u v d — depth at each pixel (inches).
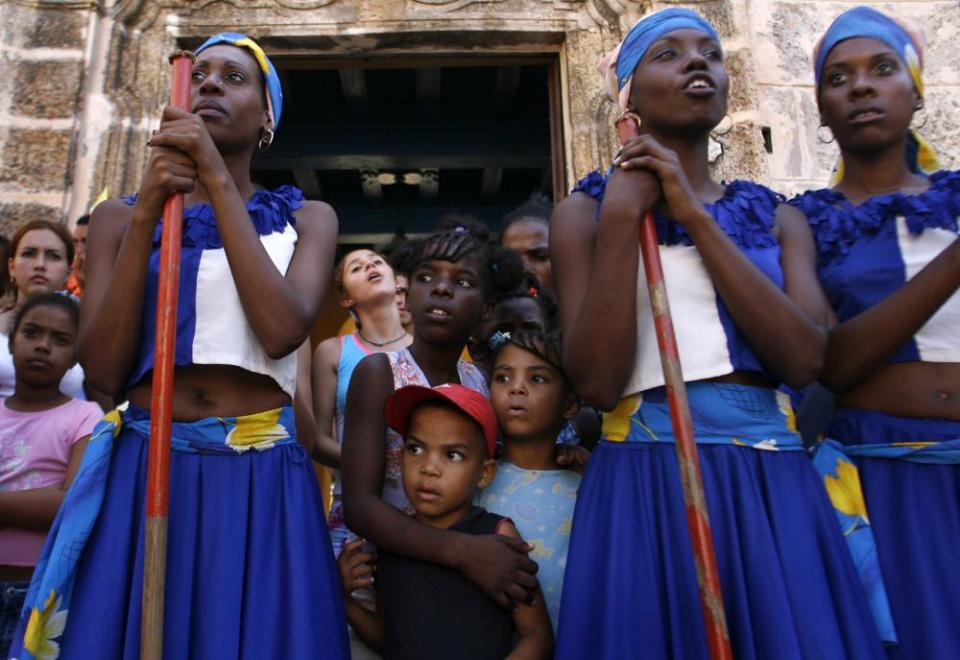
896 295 65.6
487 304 89.5
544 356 78.3
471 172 272.1
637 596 58.8
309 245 70.4
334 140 241.0
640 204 62.1
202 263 64.6
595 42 162.6
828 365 68.5
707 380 63.5
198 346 62.6
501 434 83.6
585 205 70.8
